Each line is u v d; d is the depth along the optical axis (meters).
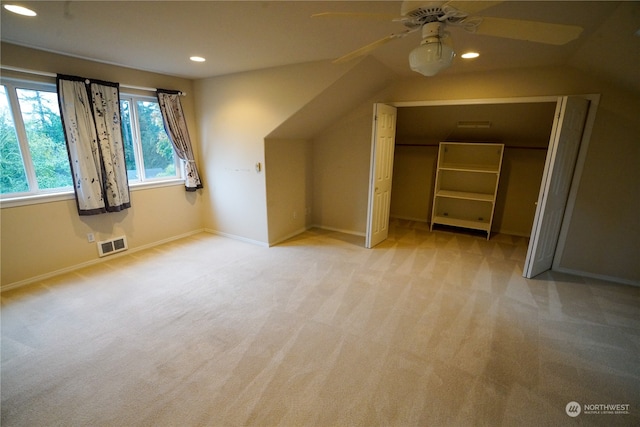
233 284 3.09
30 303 2.70
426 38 1.41
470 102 3.51
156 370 1.95
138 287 3.01
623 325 2.44
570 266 3.39
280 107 3.59
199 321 2.47
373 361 2.04
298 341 2.23
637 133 2.87
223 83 3.96
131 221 3.83
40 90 2.95
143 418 1.62
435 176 5.23
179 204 4.39
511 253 3.98
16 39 2.53
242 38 2.46
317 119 4.05
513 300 2.81
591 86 2.96
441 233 4.84
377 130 3.68
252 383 1.85
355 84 3.48
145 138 3.96
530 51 2.62
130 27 2.22
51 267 3.18
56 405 1.69
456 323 2.46
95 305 2.69
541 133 4.08
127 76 3.49
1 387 1.81
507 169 4.66
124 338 2.25
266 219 4.10
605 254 3.20
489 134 4.51
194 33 2.35
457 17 1.32
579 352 2.13
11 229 2.87
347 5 1.84
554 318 2.53
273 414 1.65
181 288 3.00
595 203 3.16
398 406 1.70
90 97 3.18
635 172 2.95
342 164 4.62
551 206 3.09
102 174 3.38
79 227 3.34
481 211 4.99
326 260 3.72
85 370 1.94
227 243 4.30
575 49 2.55
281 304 2.72
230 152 4.16
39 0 1.79
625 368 1.99
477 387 1.83
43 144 3.06
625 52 2.19
